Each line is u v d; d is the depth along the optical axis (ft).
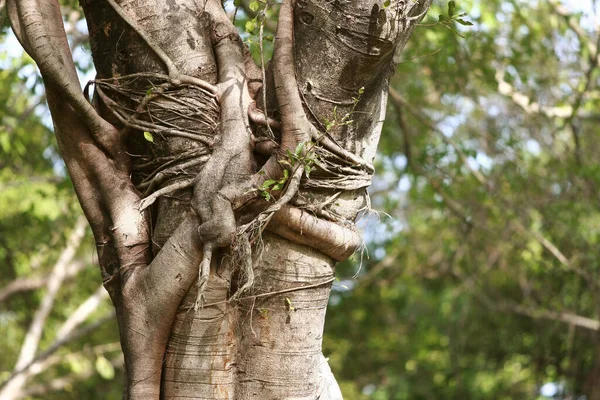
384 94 13.14
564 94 33.01
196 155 12.39
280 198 11.78
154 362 12.26
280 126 12.32
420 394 48.37
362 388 51.88
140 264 12.55
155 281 12.09
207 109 12.51
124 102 12.88
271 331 12.49
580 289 35.96
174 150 12.47
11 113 30.94
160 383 12.35
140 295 12.24
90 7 13.16
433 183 30.83
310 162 11.85
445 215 36.17
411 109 29.84
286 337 12.51
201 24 12.98
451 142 29.96
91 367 46.50
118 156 12.90
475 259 36.76
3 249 36.42
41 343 47.93
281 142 12.07
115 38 12.92
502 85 33.22
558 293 36.86
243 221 12.05
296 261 12.49
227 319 12.25
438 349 48.55
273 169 11.96
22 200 34.24
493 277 38.78
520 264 37.19
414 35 28.73
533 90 32.04
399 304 51.85
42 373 49.32
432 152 32.07
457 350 43.50
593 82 33.99
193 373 12.16
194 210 12.01
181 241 11.98
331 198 12.44
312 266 12.58
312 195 12.37
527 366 41.42
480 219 33.30
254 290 12.41
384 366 51.49
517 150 33.22
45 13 12.78
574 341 37.63
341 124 12.14
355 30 11.93
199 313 12.09
